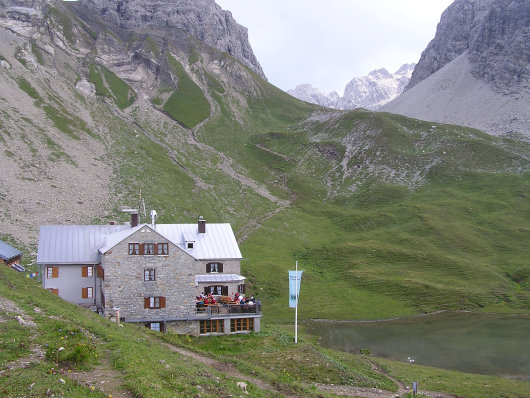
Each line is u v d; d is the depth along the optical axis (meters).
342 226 148.62
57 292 60.97
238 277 68.75
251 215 152.38
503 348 66.38
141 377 23.86
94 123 194.25
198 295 64.94
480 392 45.66
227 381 29.36
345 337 72.50
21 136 153.62
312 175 196.12
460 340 71.19
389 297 98.62
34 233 102.44
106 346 29.45
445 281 107.12
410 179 185.00
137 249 54.84
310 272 113.44
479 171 182.62
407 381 47.09
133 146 186.25
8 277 41.75
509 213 146.50
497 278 107.38
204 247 71.88
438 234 134.12
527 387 48.66
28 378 21.02
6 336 26.19
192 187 165.25
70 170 144.75
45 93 196.88
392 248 124.62
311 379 40.31
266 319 83.19
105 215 122.69
